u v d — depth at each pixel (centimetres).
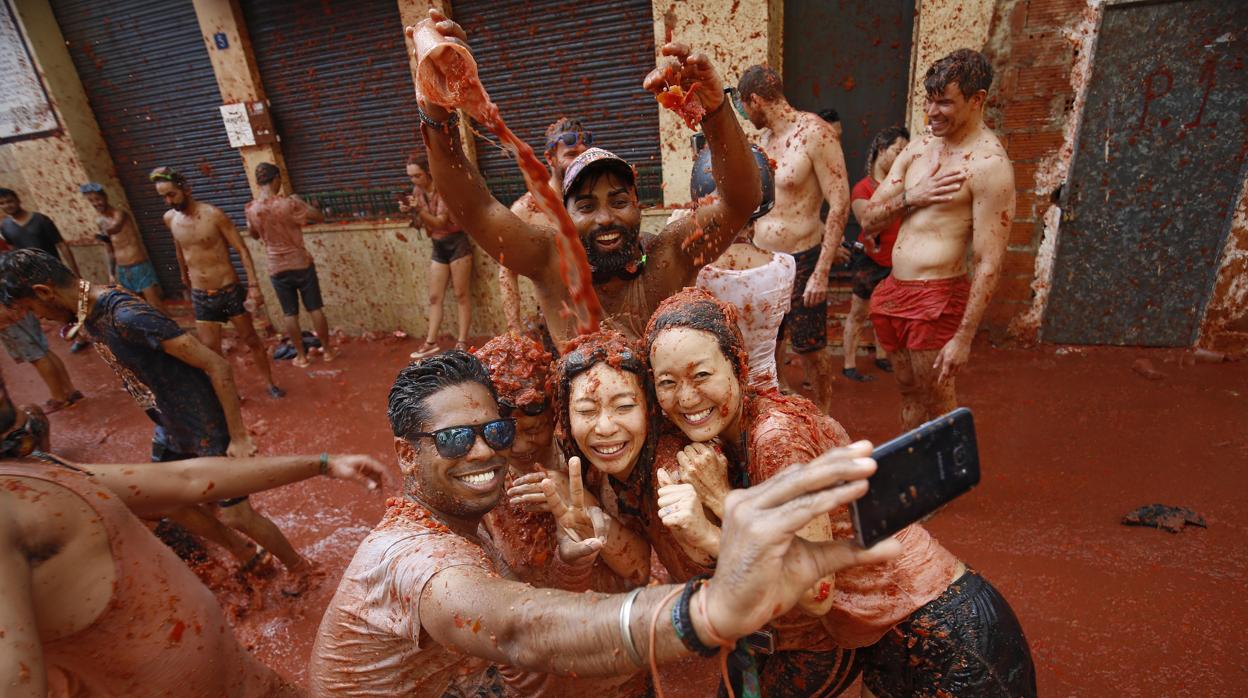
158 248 933
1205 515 347
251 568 376
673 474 170
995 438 438
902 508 106
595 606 115
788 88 606
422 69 177
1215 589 300
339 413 598
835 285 634
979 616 164
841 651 185
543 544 192
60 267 305
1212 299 510
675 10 554
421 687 161
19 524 149
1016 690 166
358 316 795
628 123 626
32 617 142
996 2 488
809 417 168
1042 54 491
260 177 650
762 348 289
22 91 847
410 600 141
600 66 616
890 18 561
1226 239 493
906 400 395
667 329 162
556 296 256
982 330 579
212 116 804
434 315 695
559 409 182
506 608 124
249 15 726
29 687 135
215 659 190
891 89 580
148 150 864
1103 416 450
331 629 162
